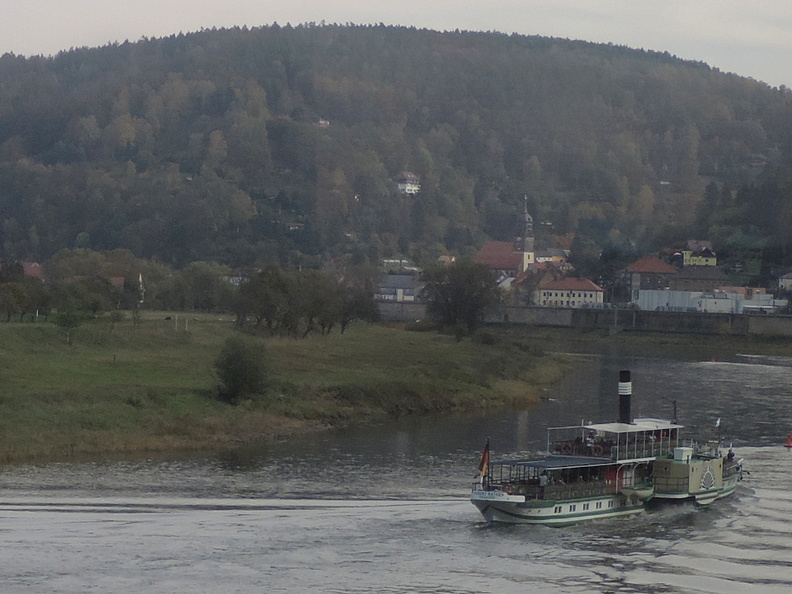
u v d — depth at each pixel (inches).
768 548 6761.8
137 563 6151.6
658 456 7810.0
